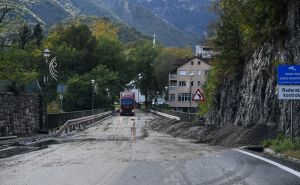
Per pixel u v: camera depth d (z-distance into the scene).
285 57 24.14
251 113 27.97
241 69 35.31
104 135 33.12
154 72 136.75
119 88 111.38
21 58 33.84
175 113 57.03
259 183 10.97
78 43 115.81
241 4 31.23
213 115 39.78
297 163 14.54
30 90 33.97
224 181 11.36
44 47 94.06
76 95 81.31
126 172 13.09
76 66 109.81
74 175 12.62
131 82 142.62
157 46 155.38
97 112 68.81
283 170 12.94
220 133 26.98
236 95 33.88
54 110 57.75
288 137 20.28
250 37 30.83
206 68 120.62
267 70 26.45
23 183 11.39
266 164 14.34
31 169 13.99
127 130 40.09
